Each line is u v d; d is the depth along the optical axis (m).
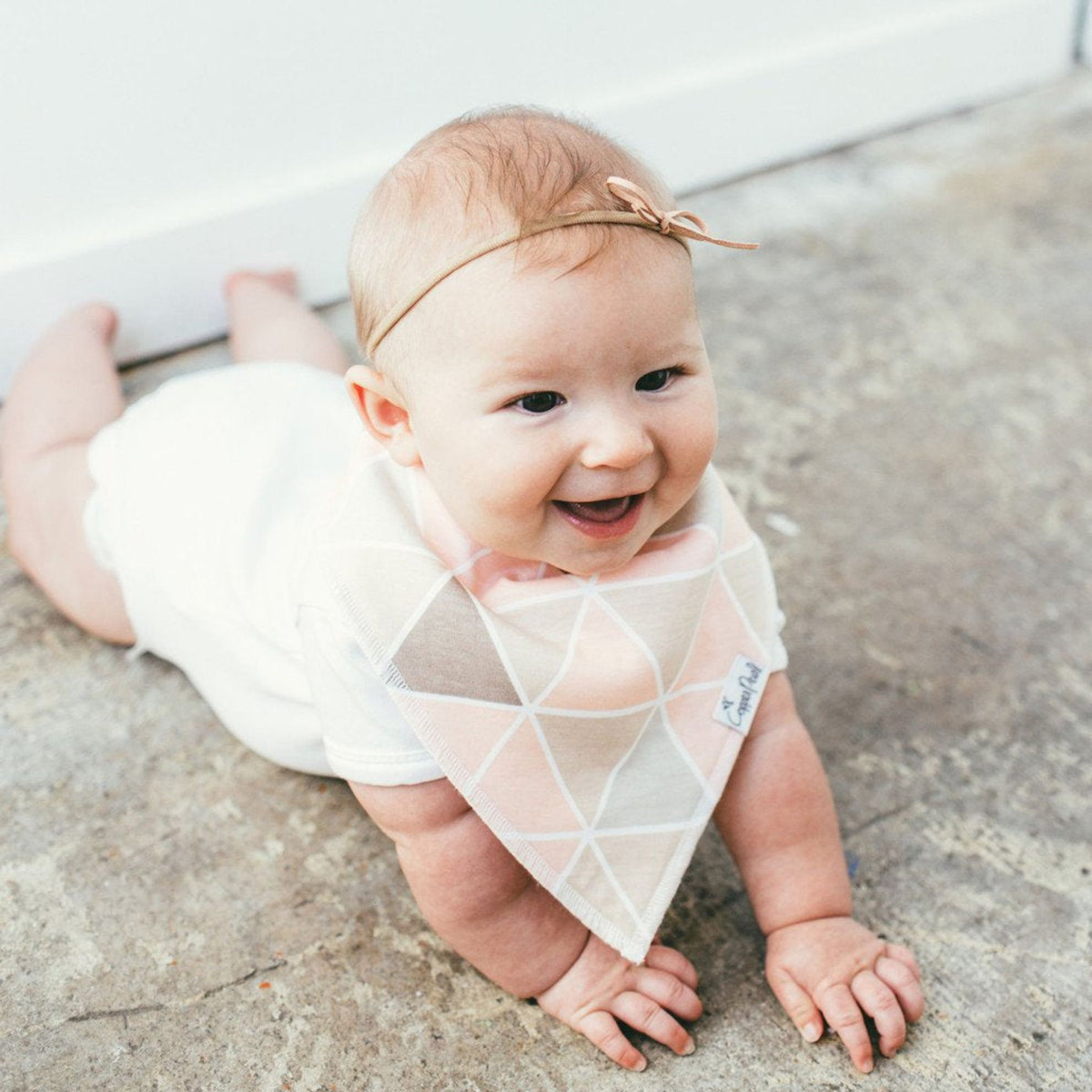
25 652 1.55
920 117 2.70
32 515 1.55
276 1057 1.13
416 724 1.04
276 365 1.57
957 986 1.18
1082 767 1.39
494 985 1.19
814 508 1.76
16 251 1.86
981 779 1.38
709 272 2.25
